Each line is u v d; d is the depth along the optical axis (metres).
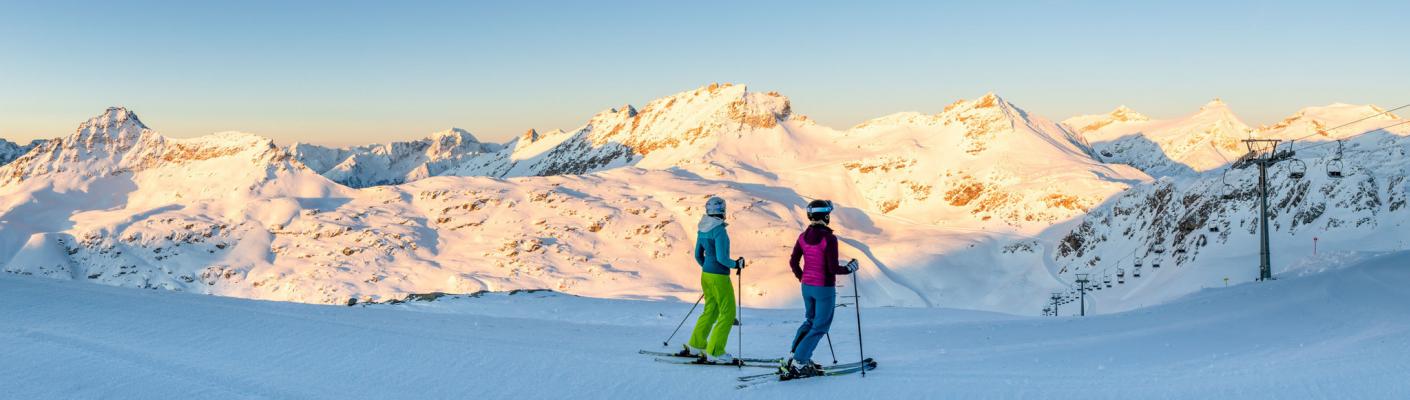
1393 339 10.23
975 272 186.50
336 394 7.33
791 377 8.51
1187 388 7.79
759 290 166.12
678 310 25.91
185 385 7.35
